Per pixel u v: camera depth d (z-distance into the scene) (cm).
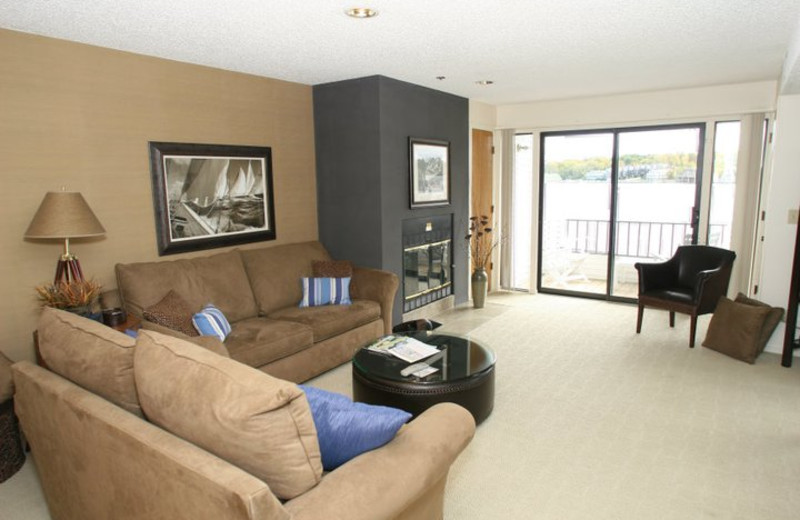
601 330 483
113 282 340
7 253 292
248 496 118
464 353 315
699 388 349
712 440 281
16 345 299
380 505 146
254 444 133
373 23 286
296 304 419
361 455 162
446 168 532
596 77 452
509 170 638
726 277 434
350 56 362
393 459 160
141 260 353
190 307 338
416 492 158
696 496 232
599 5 262
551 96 560
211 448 140
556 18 282
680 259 473
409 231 486
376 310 418
